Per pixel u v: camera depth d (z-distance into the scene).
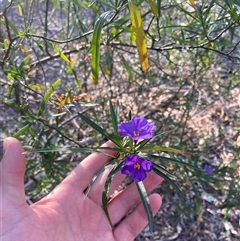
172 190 0.50
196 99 0.58
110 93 0.54
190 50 0.37
